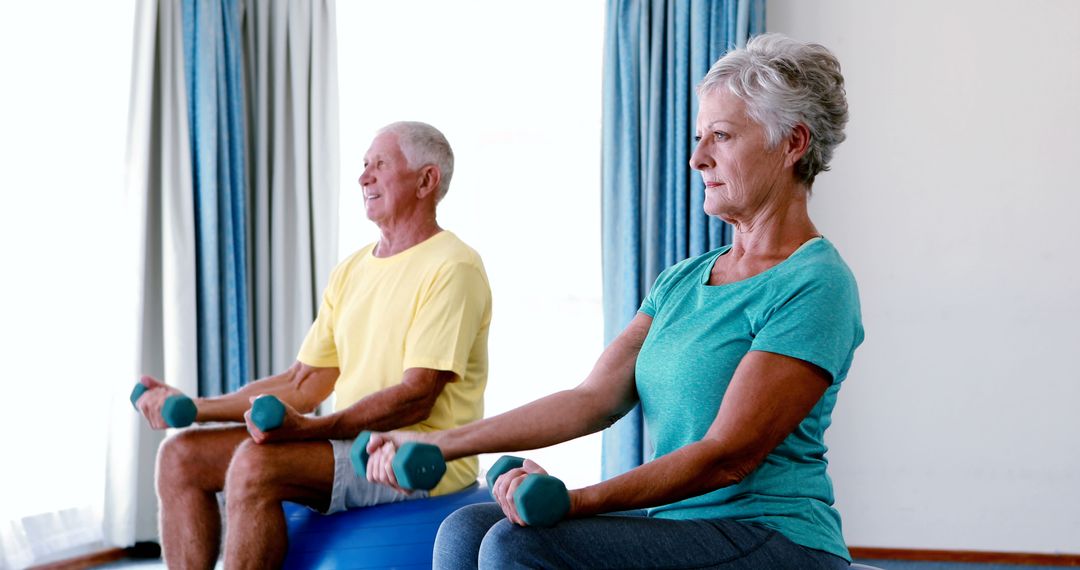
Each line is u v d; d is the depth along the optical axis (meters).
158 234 3.59
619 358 1.69
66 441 3.38
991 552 3.52
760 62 1.51
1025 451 3.49
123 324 3.45
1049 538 3.47
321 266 3.82
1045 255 3.47
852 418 3.61
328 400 3.82
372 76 3.97
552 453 3.96
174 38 3.53
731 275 1.58
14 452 3.21
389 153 2.44
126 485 3.43
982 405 3.52
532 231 3.98
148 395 2.25
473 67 3.97
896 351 3.57
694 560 1.32
